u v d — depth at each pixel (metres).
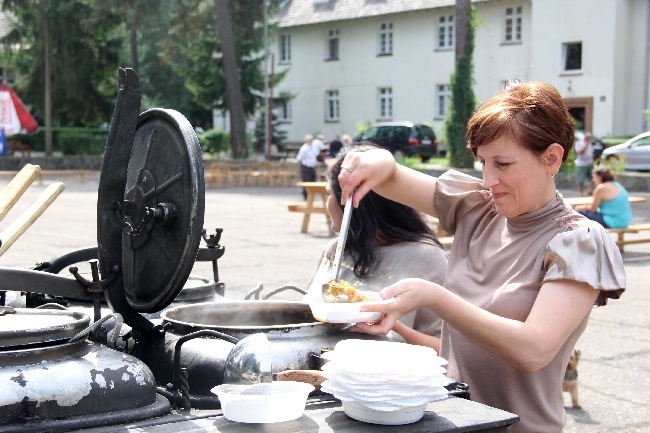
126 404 1.59
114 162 1.89
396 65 42.75
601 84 35.50
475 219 2.23
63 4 36.44
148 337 2.00
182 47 37.16
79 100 38.19
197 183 1.83
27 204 17.00
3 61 40.53
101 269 1.93
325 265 2.95
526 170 1.90
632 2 35.38
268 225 14.78
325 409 1.66
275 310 2.29
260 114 44.84
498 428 1.62
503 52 38.84
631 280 9.17
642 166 28.91
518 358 1.80
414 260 2.78
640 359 5.84
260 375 1.58
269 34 39.03
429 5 40.28
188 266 1.86
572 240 1.86
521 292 1.95
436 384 1.55
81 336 1.62
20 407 1.47
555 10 36.53
